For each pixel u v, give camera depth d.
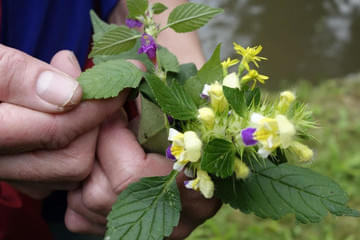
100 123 0.32
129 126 0.34
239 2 1.67
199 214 0.32
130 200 0.27
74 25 0.41
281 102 0.26
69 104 0.29
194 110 0.27
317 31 1.55
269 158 0.28
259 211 0.28
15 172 0.31
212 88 0.27
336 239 0.70
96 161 0.33
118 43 0.30
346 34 1.53
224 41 1.46
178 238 0.34
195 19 0.29
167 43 0.39
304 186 0.28
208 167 0.25
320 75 1.34
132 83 0.29
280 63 1.41
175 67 0.31
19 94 0.29
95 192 0.32
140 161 0.31
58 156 0.31
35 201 0.42
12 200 0.40
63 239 0.47
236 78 0.27
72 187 0.34
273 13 1.61
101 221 0.34
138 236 0.27
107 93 0.28
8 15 0.38
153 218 0.27
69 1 0.40
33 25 0.39
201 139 0.27
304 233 0.71
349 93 1.14
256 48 0.29
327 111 1.04
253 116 0.25
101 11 0.42
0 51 0.28
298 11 1.63
